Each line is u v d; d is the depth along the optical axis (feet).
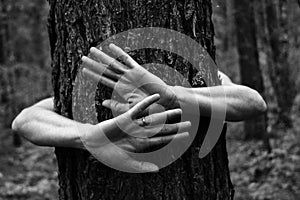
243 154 31.81
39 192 28.32
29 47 53.98
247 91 8.26
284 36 35.47
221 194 8.41
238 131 37.93
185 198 7.95
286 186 24.59
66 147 8.04
